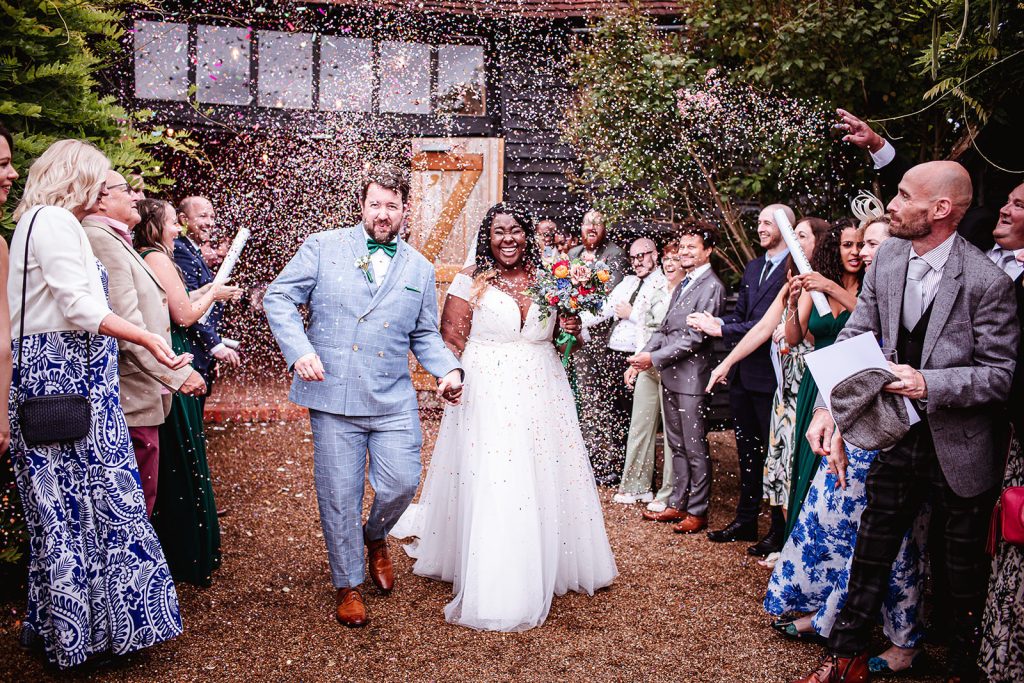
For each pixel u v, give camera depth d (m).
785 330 3.73
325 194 6.88
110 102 3.95
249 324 7.43
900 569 2.85
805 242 4.13
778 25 5.71
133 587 2.70
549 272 3.56
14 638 2.93
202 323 4.27
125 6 4.46
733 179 6.00
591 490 3.65
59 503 2.57
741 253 6.59
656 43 6.06
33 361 2.59
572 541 3.55
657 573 3.84
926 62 4.13
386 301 3.23
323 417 3.21
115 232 3.10
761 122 5.95
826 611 2.97
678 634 3.18
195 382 3.20
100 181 2.73
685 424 4.52
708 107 5.89
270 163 6.95
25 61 3.53
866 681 2.72
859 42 5.48
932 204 2.53
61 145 2.71
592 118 6.22
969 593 2.61
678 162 6.14
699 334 4.46
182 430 3.46
